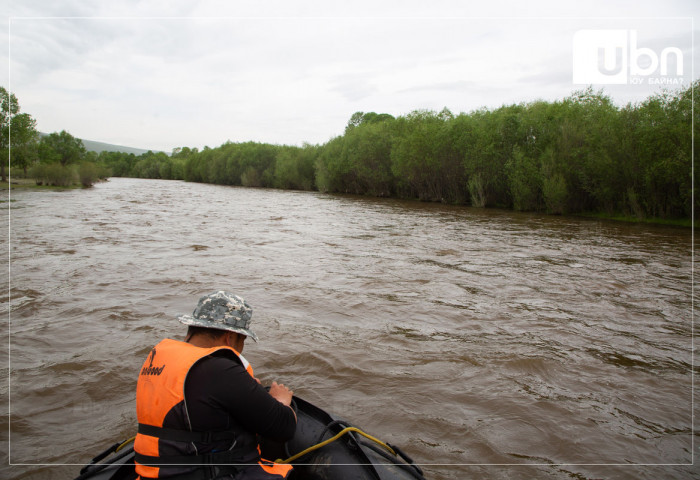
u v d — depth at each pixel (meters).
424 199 37.03
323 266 9.29
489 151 29.08
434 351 4.88
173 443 1.73
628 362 4.74
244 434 1.86
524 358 4.71
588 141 23.97
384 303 6.70
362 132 42.94
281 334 5.27
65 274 8.15
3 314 5.88
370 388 3.99
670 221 20.58
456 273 8.93
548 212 26.02
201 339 1.96
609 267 9.97
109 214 20.05
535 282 8.34
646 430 3.41
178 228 15.49
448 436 3.26
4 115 44.00
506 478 2.79
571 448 3.14
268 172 61.47
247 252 10.82
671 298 7.38
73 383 4.01
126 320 5.68
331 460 1.95
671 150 20.11
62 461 2.92
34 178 47.28
